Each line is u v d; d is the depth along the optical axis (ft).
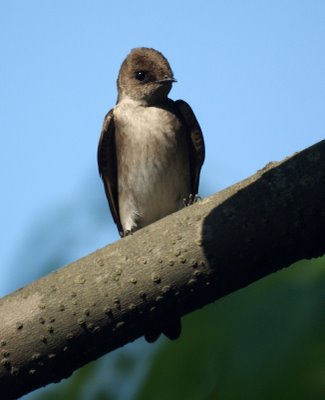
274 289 32.40
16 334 23.91
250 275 24.32
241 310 32.55
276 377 29.91
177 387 32.91
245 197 24.26
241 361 31.14
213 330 32.60
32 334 23.93
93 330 24.00
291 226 23.73
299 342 30.32
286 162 24.41
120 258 24.43
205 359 32.37
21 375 24.02
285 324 31.12
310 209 23.65
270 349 30.73
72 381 36.09
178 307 24.45
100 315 24.00
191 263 24.04
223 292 24.50
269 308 31.86
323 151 24.04
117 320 24.07
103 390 35.35
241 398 30.35
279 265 24.36
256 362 30.73
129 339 24.53
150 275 24.09
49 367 24.12
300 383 29.50
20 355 23.88
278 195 23.90
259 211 23.94
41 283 24.59
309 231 23.72
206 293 24.36
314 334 30.37
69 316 23.95
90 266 24.53
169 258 24.14
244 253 23.95
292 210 23.71
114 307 24.00
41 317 24.00
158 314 24.35
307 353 29.94
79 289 24.20
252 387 30.25
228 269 24.08
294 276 32.81
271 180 24.18
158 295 24.06
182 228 24.48
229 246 23.97
